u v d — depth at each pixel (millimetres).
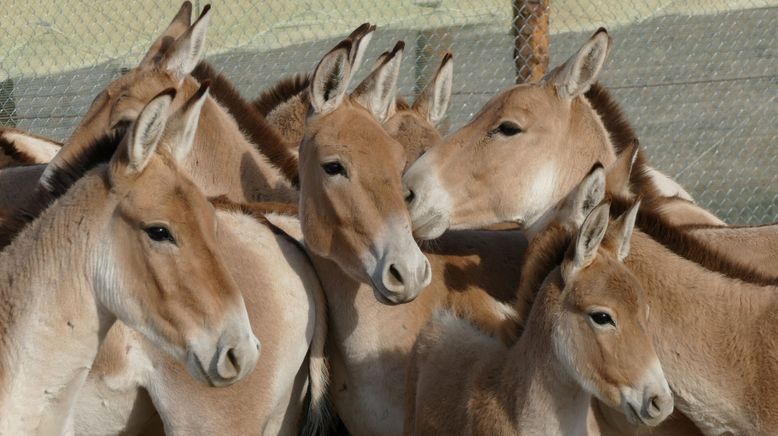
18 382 17531
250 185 25922
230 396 21000
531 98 24766
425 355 22812
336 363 24141
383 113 25047
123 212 17453
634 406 19688
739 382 21250
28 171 26578
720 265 22062
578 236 20312
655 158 43656
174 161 18016
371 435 24016
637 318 20016
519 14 38562
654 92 44062
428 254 24625
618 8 47406
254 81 43344
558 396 20578
